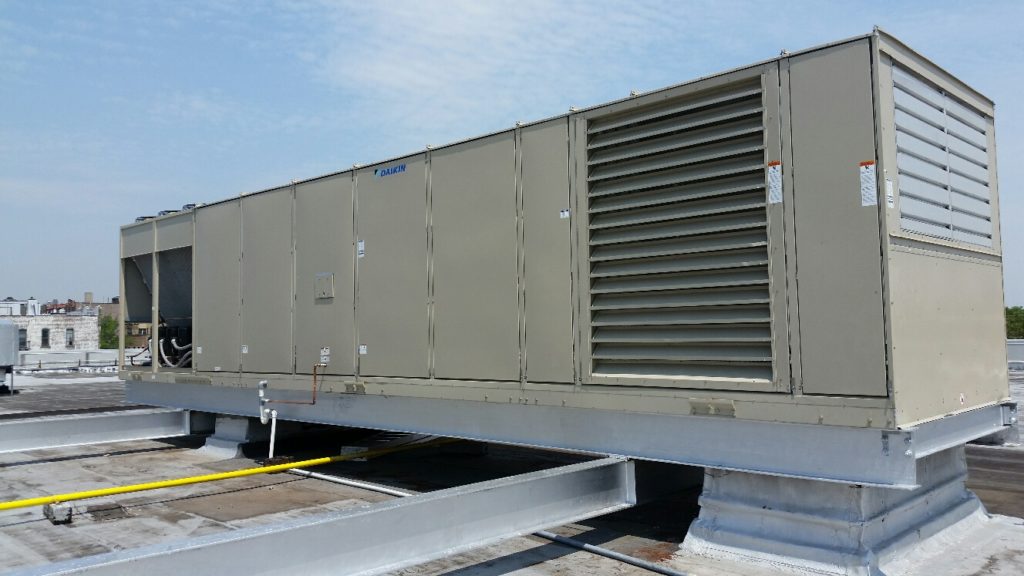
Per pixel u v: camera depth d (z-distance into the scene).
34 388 24.84
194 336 9.16
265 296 8.09
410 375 6.46
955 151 5.05
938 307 4.57
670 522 5.70
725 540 4.62
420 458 8.84
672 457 4.86
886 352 3.99
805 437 4.29
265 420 8.09
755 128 4.56
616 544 5.09
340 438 9.55
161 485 6.27
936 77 4.85
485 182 5.95
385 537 3.62
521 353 5.64
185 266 9.67
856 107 4.14
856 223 4.11
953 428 4.62
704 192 4.76
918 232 4.43
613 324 5.12
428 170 6.42
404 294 6.55
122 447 10.05
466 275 6.05
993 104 5.77
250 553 3.15
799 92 4.37
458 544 3.95
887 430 3.97
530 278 5.62
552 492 4.50
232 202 8.64
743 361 4.55
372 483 7.36
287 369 7.78
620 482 5.01
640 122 5.08
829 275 4.20
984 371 5.16
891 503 4.53
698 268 4.76
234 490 7.12
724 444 4.63
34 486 7.41
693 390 4.72
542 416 5.59
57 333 53.22
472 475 7.79
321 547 3.38
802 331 4.30
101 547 5.26
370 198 6.92
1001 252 5.64
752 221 4.57
